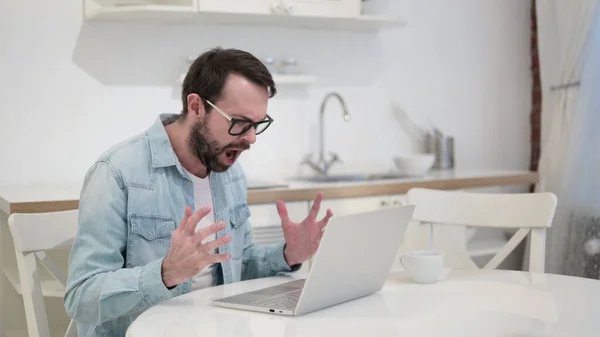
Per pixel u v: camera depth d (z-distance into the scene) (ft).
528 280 5.96
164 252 5.95
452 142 13.12
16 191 9.42
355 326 4.61
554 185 12.19
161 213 5.97
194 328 4.54
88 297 5.29
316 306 4.99
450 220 7.63
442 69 13.30
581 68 11.84
